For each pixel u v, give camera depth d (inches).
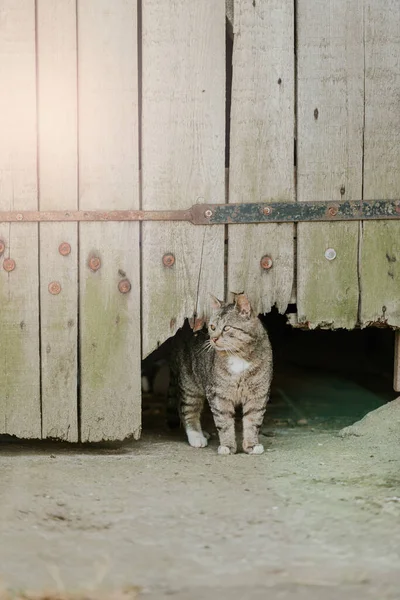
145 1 181.9
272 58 185.2
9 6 180.4
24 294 185.3
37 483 156.3
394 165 188.9
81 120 183.3
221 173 186.5
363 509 137.1
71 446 196.2
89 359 187.8
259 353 190.5
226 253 189.6
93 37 181.8
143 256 187.0
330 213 187.5
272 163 187.2
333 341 329.4
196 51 183.6
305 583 109.3
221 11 182.9
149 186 185.6
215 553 119.9
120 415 189.5
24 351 186.4
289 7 184.4
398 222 190.1
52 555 119.0
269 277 189.8
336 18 185.5
